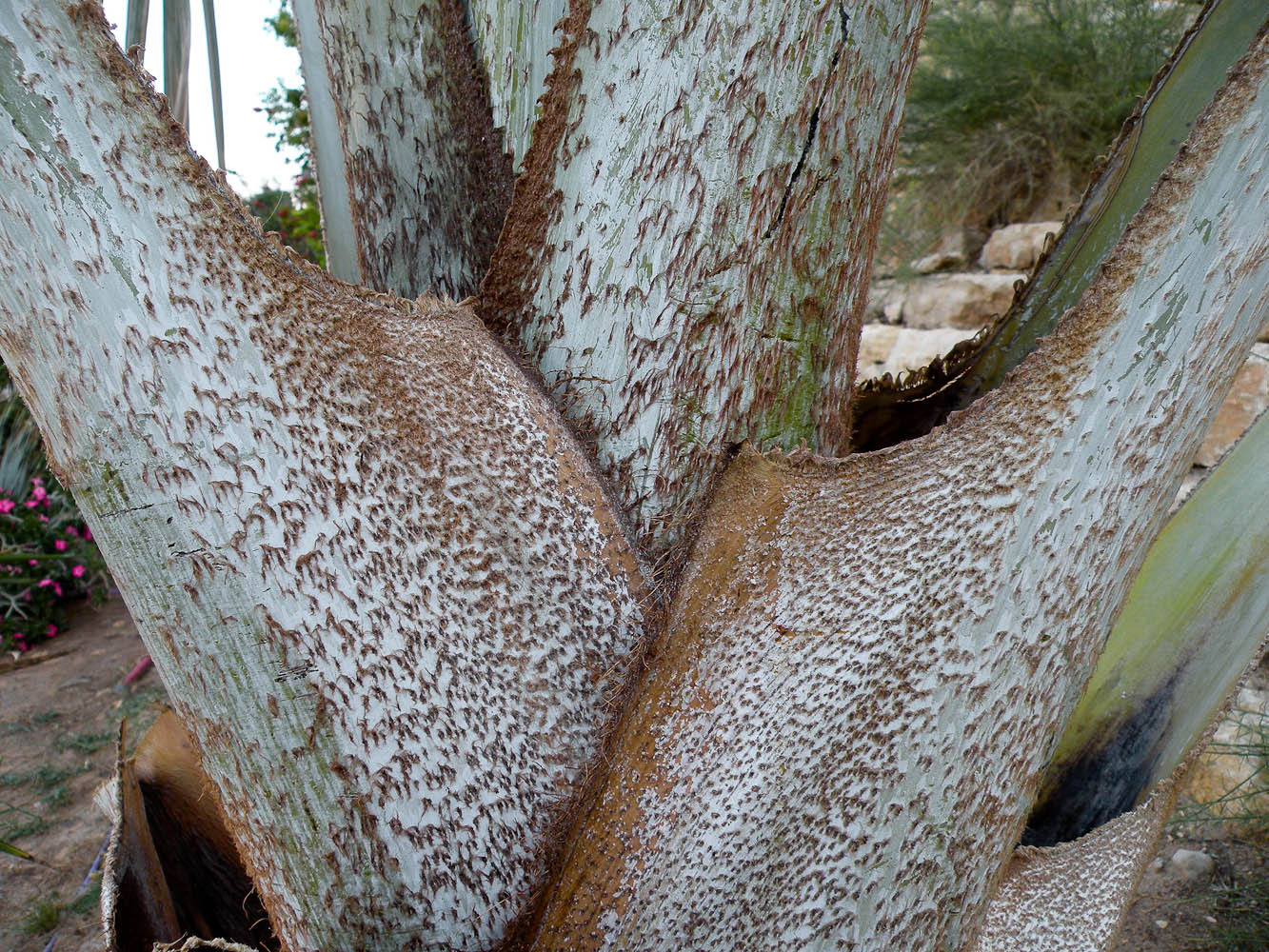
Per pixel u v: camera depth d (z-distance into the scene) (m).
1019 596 0.44
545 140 0.54
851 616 0.45
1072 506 0.44
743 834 0.44
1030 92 2.05
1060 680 0.47
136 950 0.54
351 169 0.73
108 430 0.42
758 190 0.50
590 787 0.47
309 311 0.45
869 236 0.55
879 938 0.44
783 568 0.46
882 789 0.44
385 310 0.49
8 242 0.41
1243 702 1.27
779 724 0.44
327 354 0.45
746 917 0.44
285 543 0.43
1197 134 0.43
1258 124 0.42
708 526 0.49
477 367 0.51
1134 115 0.60
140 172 0.42
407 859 0.45
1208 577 0.60
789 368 0.54
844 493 0.47
